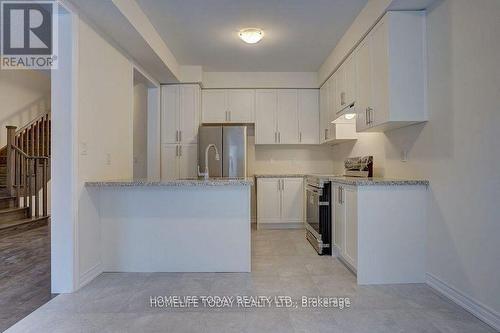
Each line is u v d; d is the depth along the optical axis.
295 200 5.14
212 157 4.89
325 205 3.59
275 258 3.44
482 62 2.03
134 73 4.10
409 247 2.68
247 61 4.75
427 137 2.65
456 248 2.29
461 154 2.23
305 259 3.39
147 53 3.62
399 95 2.68
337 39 3.93
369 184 2.63
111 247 3.02
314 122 5.38
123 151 3.48
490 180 1.97
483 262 2.03
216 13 3.22
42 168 5.82
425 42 2.66
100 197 2.99
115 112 3.28
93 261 2.85
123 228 3.01
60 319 2.06
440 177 2.48
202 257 3.01
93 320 2.04
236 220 3.00
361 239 2.66
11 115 6.01
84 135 2.67
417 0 2.50
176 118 5.03
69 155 2.50
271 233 4.79
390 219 2.67
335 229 3.42
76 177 2.54
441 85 2.46
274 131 5.37
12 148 5.42
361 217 2.66
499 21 1.89
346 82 3.86
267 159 5.69
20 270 3.10
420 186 2.67
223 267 3.00
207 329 1.92
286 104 5.38
